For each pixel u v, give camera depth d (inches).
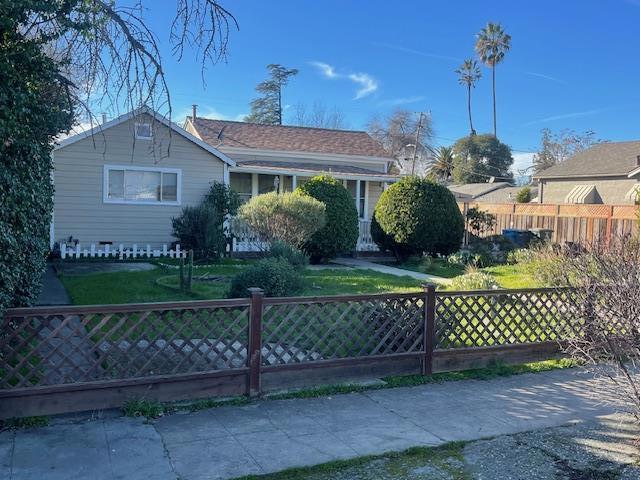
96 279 444.1
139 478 139.7
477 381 233.6
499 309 253.4
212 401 194.7
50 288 394.6
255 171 745.0
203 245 620.7
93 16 226.7
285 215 524.7
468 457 160.4
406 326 231.3
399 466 153.3
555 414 197.2
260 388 204.7
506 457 161.0
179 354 212.1
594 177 1207.6
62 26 209.8
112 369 188.1
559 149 2443.4
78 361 215.3
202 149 679.7
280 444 163.6
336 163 920.3
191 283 417.1
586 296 216.1
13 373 171.5
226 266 560.7
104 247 622.5
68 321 178.9
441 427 181.9
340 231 634.2
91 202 629.3
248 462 150.9
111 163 633.6
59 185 613.6
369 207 868.6
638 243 268.5
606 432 181.2
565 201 1256.8
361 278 491.8
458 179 2383.1
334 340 222.1
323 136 975.0
